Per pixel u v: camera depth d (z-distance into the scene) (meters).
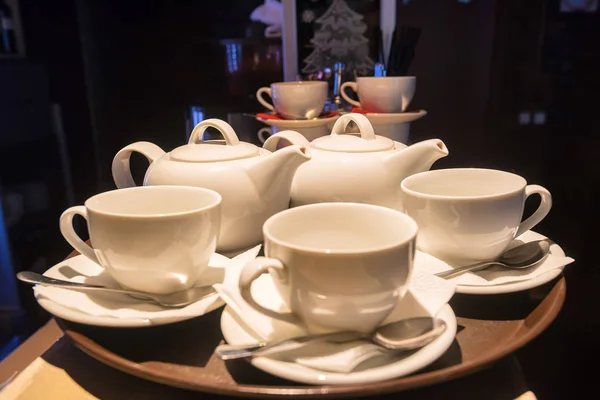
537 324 0.37
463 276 0.42
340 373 0.30
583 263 0.99
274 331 0.34
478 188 0.48
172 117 1.08
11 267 1.19
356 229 0.38
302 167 0.50
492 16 0.92
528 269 0.43
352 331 0.34
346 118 0.54
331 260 0.30
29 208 1.17
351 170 0.48
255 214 0.47
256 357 0.31
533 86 0.95
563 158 0.98
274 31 0.98
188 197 0.43
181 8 1.00
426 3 0.93
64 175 1.16
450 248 0.43
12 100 1.12
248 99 1.03
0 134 1.14
